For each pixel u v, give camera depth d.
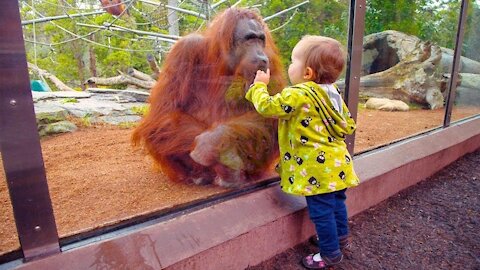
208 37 1.79
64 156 1.82
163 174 1.95
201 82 1.83
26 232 1.27
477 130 4.18
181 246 1.55
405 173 2.96
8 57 1.10
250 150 2.01
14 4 1.08
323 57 1.71
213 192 1.93
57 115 1.74
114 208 1.60
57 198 1.59
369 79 4.00
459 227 2.50
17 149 1.18
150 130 1.88
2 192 1.67
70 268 1.31
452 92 3.86
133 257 1.43
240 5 1.90
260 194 2.01
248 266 1.85
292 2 2.01
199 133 1.88
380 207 2.70
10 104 1.14
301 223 2.09
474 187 3.18
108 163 1.88
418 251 2.19
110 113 1.83
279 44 2.02
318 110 1.73
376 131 3.51
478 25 4.40
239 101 1.92
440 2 3.81
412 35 4.05
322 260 1.89
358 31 2.24
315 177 1.76
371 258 2.09
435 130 3.78
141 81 1.78
